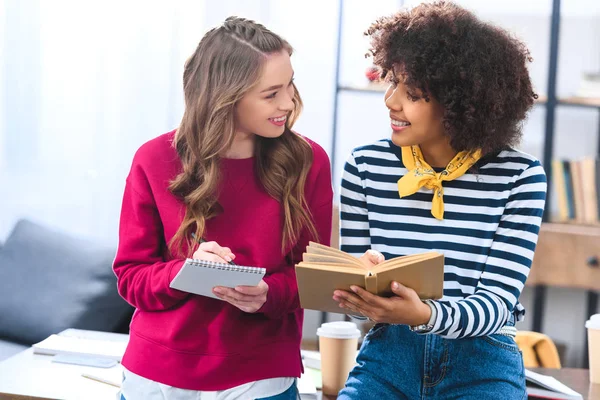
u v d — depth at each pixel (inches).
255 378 67.4
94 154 148.3
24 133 148.7
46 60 147.9
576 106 140.9
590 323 85.8
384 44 68.1
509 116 67.4
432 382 66.4
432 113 66.2
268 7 146.8
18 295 117.0
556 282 126.0
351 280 57.7
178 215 69.3
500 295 64.9
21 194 149.3
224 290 63.0
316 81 148.9
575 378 87.3
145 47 146.6
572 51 149.6
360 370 69.3
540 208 66.7
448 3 69.1
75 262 117.2
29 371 82.3
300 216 69.7
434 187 68.2
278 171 69.7
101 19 146.6
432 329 60.7
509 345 67.2
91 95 147.8
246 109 67.2
